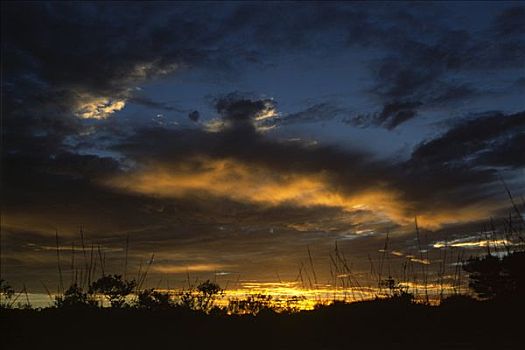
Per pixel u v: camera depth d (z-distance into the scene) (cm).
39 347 1055
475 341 995
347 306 1380
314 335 1136
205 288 1484
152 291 1446
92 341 1107
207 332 1189
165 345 1077
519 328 1067
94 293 1405
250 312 1447
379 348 989
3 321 1196
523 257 1356
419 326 1139
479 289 1398
